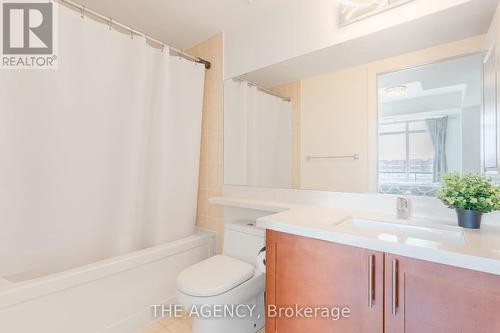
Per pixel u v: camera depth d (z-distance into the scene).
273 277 1.18
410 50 1.34
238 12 1.87
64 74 1.43
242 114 2.02
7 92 1.28
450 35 1.23
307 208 1.53
